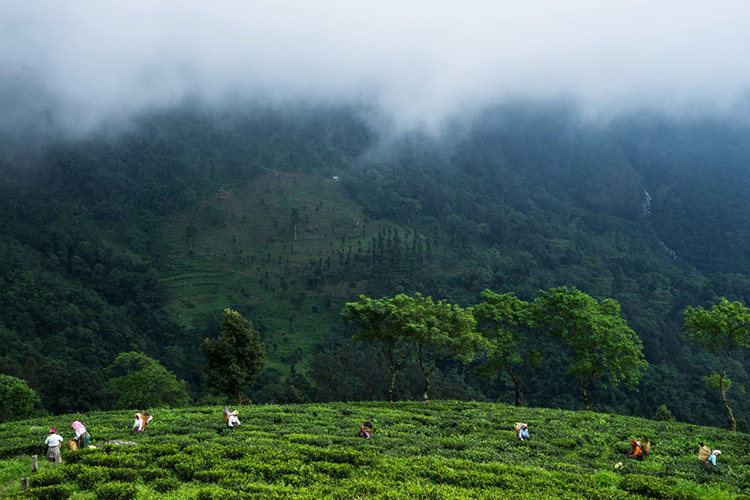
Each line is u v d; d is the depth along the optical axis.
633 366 58.19
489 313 59.41
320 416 42.16
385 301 56.59
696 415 139.38
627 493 23.11
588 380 59.53
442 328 53.62
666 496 23.09
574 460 30.42
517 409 52.66
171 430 32.81
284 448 27.53
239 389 56.94
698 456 31.19
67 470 22.00
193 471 22.77
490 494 20.84
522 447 32.75
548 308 59.56
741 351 170.38
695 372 160.00
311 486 21.08
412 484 21.80
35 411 74.00
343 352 151.88
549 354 158.62
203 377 159.50
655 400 142.38
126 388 77.06
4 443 28.45
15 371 102.81
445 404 54.62
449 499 19.58
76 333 161.38
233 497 19.23
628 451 34.09
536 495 21.25
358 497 19.66
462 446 32.09
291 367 173.12
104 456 23.84
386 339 58.31
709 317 50.09
